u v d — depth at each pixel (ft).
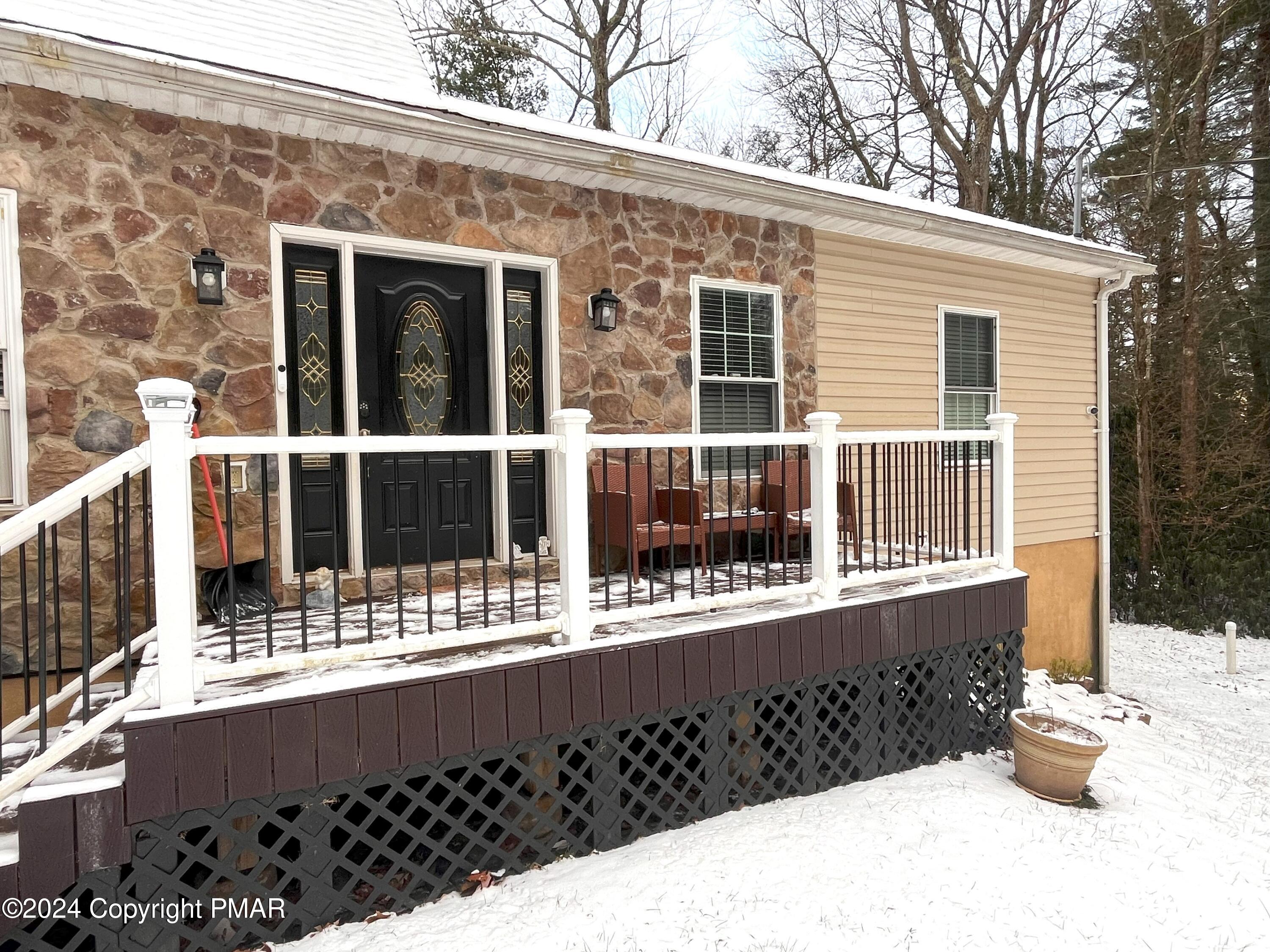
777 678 12.30
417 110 12.95
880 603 13.56
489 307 15.43
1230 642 33.71
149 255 12.23
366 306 14.40
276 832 11.71
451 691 9.43
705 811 12.09
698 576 15.93
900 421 22.00
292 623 11.73
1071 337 26.86
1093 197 48.49
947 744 15.02
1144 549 44.21
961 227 20.86
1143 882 11.37
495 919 9.18
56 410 11.62
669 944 8.82
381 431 14.56
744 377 18.86
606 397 16.62
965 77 49.67
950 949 9.20
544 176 15.58
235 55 13.23
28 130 11.41
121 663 11.54
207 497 12.58
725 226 18.34
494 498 15.58
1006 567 16.02
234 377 12.88
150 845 7.98
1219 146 43.68
